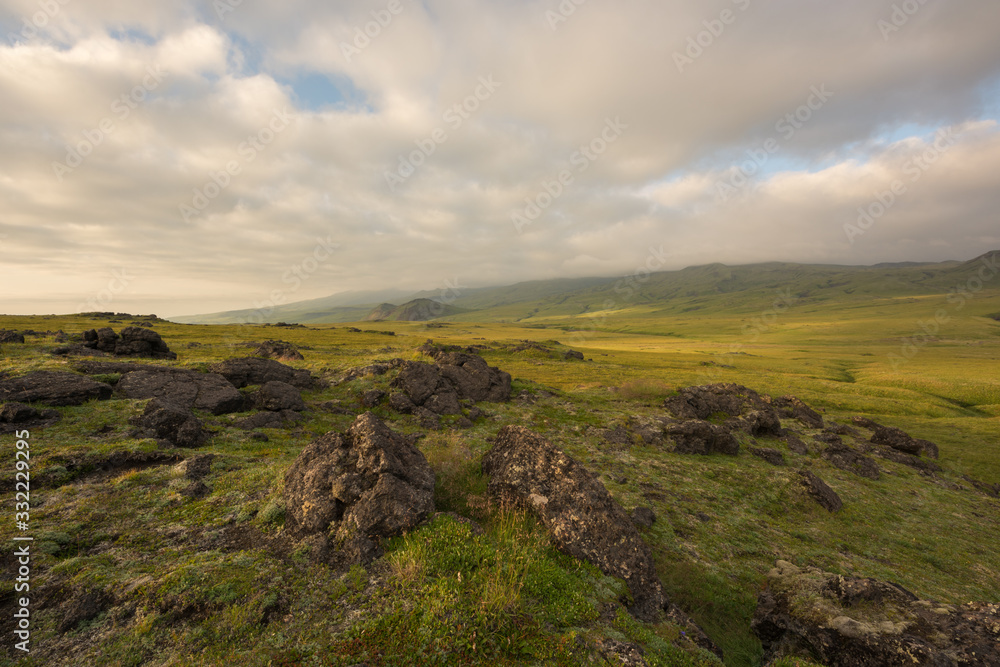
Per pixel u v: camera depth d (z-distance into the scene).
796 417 43.78
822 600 11.49
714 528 19.12
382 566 9.80
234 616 7.89
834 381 81.81
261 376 31.91
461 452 19.23
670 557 15.80
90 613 7.85
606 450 28.27
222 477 14.73
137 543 10.33
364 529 10.70
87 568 8.99
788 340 197.50
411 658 7.28
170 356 43.31
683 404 39.97
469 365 42.50
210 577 8.91
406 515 11.18
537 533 12.55
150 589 8.47
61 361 28.55
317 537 10.70
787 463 30.78
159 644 7.32
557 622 8.74
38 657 6.85
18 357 32.03
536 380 65.38
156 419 19.42
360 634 7.73
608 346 181.75
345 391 33.88
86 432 17.88
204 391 25.66
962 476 34.44
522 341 145.88
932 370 97.69
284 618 8.13
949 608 10.63
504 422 32.44
